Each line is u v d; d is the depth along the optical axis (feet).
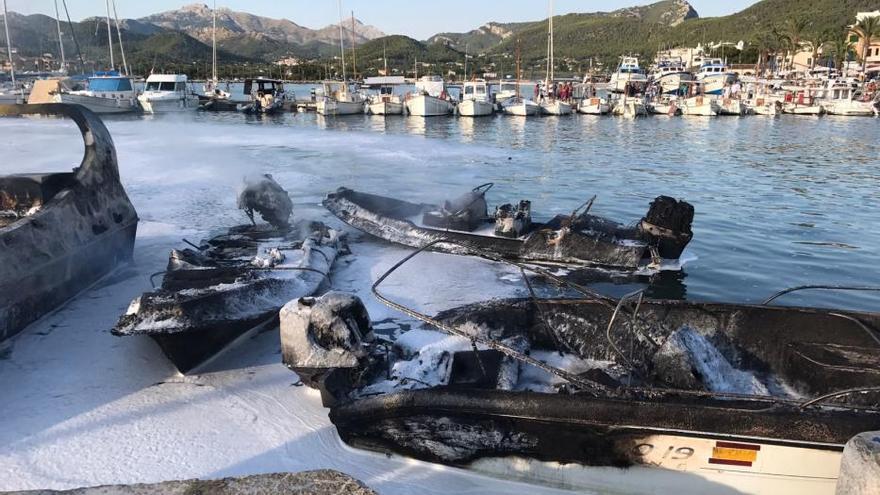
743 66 341.21
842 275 32.37
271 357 21.06
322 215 43.14
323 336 17.17
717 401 14.97
